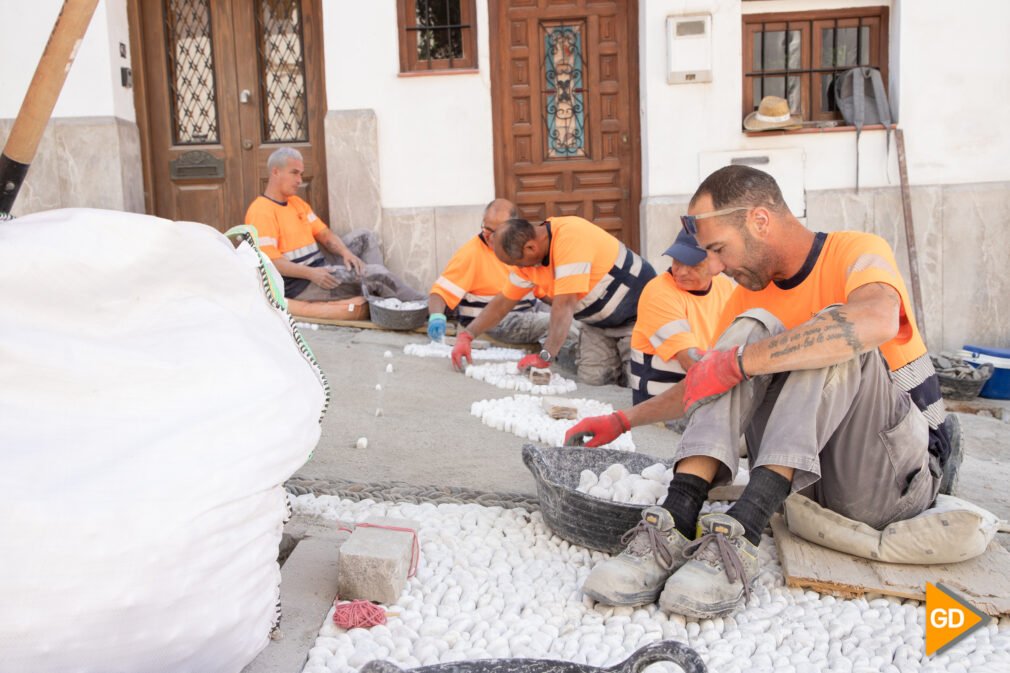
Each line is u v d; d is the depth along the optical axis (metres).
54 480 1.45
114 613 1.46
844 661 2.03
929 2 6.80
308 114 7.38
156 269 1.82
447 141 7.15
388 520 2.46
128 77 7.13
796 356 2.19
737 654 2.06
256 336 1.89
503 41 7.16
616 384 5.25
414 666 1.96
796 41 7.07
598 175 7.29
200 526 1.57
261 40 7.33
